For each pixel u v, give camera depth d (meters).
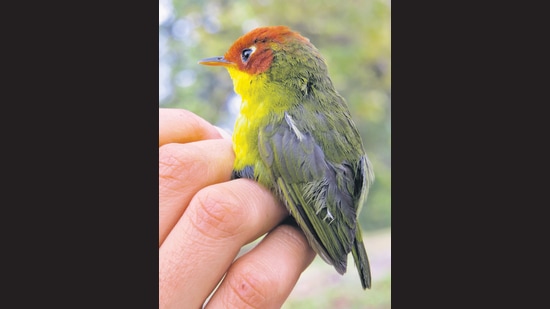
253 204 0.18
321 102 0.21
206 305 0.17
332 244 0.20
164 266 0.17
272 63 0.22
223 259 0.17
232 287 0.17
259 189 0.19
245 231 0.18
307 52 0.22
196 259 0.17
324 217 0.20
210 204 0.17
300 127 0.20
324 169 0.20
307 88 0.22
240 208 0.18
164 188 0.18
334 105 0.22
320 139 0.20
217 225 0.17
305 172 0.20
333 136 0.21
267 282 0.17
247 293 0.17
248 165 0.20
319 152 0.20
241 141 0.20
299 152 0.20
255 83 0.22
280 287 0.18
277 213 0.20
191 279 0.17
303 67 0.22
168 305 0.17
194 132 0.20
